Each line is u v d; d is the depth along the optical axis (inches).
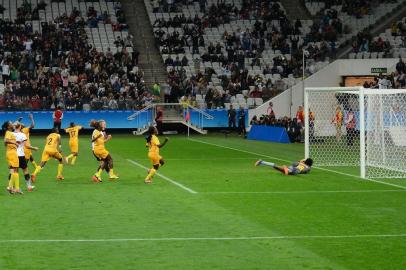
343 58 3257.9
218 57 3417.8
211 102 3169.3
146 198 1237.1
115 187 1384.1
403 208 1137.4
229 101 3193.9
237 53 3427.7
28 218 1037.2
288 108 3152.1
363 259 793.6
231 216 1057.5
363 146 1557.6
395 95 1909.4
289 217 1050.7
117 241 882.1
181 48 3467.0
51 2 3673.7
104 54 3400.6
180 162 1897.1
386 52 3198.8
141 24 3671.3
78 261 781.9
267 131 2768.2
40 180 1494.8
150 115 3068.4
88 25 3540.8
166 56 3442.4
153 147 1448.1
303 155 2133.4
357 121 2426.2
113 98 3127.5
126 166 1786.4
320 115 2918.3
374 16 3634.4
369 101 1804.9
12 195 1267.2
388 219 1037.8
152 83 3339.1
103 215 1063.6
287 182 1465.3
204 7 3735.2
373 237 911.0
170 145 2492.6
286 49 3486.7
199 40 3518.7
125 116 3080.7
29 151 1582.2
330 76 3186.5
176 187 1384.1
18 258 794.2
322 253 821.2
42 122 3006.9
